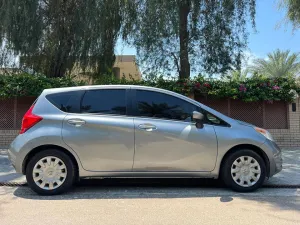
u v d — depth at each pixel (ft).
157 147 17.43
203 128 17.78
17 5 37.60
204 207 15.48
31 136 17.01
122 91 18.34
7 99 35.96
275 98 36.01
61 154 17.21
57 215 14.28
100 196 17.42
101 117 17.58
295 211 14.92
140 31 38.09
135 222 13.44
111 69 42.11
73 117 17.44
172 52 37.65
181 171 17.58
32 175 17.11
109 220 13.67
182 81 35.86
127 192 18.29
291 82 36.24
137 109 17.97
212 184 20.21
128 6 39.14
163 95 18.38
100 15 39.04
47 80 35.22
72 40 39.93
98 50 39.86
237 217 14.08
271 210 15.05
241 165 17.97
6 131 35.81
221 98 36.81
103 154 17.28
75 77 41.19
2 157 29.40
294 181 20.52
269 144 18.15
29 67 40.68
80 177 17.40
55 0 39.70
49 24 39.96
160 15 35.99
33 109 17.66
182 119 18.01
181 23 37.60
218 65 37.32
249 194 17.78
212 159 17.61
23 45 38.27
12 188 19.03
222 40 36.86
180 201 16.51
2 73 39.19
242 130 18.04
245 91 35.47
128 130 17.39
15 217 13.99
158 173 17.53
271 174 18.37
